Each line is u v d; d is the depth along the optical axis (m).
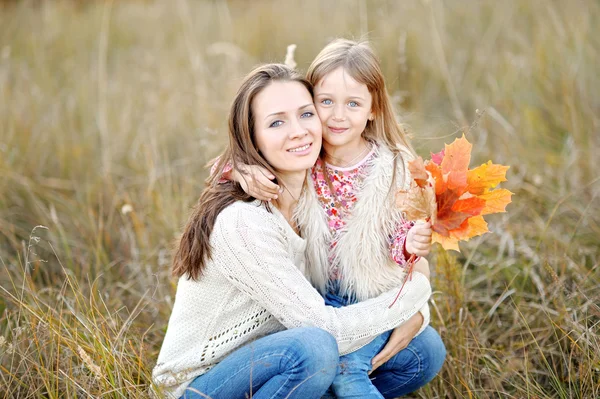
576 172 3.50
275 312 2.04
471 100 4.69
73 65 5.54
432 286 2.81
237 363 2.01
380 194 2.11
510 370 2.39
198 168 3.99
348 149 2.18
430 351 2.25
